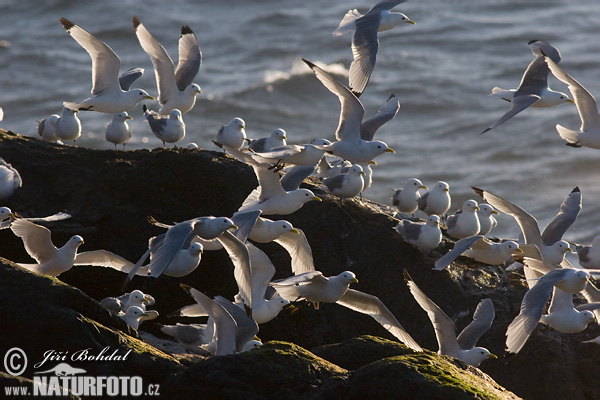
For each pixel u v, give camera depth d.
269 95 35.91
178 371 11.93
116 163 17.38
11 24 44.59
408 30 44.09
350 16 16.17
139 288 16.88
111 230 16.97
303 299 16.25
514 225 26.52
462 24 44.75
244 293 12.86
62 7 46.03
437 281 16.20
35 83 37.47
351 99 14.78
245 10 47.31
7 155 17.55
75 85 37.31
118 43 42.72
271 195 14.97
